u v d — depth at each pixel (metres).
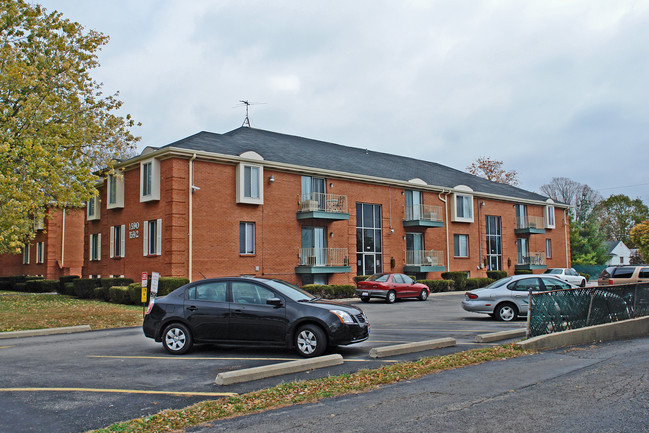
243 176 24.81
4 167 16.91
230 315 9.98
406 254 32.84
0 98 18.67
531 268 39.94
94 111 21.48
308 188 28.08
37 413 6.23
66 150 19.25
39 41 20.56
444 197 35.22
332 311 9.72
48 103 18.72
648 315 14.20
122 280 23.77
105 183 27.80
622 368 8.41
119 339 12.53
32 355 10.23
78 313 17.52
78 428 5.69
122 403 6.66
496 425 5.52
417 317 17.64
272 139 31.36
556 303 11.23
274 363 9.17
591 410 6.05
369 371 8.12
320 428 5.49
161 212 23.44
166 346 10.20
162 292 21.30
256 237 25.33
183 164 23.23
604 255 59.25
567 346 10.88
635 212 85.94
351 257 29.56
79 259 36.72
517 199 40.56
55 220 35.59
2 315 16.77
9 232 17.16
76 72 21.11
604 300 12.60
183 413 6.06
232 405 6.39
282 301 9.90
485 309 16.41
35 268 36.69
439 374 8.05
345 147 36.97
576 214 77.00
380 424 5.59
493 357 9.34
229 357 9.79
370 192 31.08
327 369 8.53
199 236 23.36
